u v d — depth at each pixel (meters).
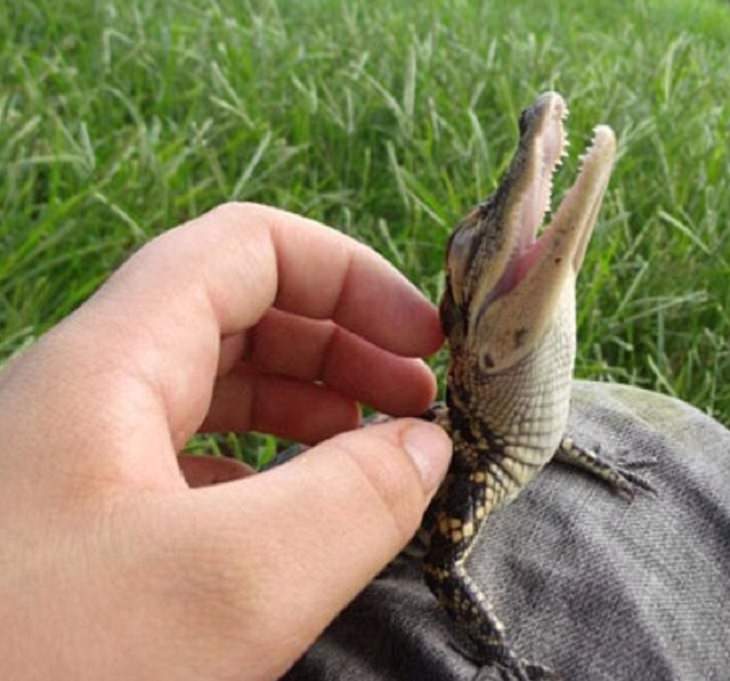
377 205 0.45
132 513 0.14
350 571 0.15
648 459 0.24
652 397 0.27
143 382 0.17
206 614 0.14
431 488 0.17
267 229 0.21
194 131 0.44
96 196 0.37
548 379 0.21
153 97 0.49
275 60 0.53
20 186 0.39
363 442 0.16
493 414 0.21
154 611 0.14
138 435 0.16
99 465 0.15
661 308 0.37
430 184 0.44
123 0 0.57
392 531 0.16
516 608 0.20
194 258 0.19
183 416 0.18
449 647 0.20
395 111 0.46
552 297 0.19
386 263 0.23
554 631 0.20
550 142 0.20
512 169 0.20
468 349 0.21
